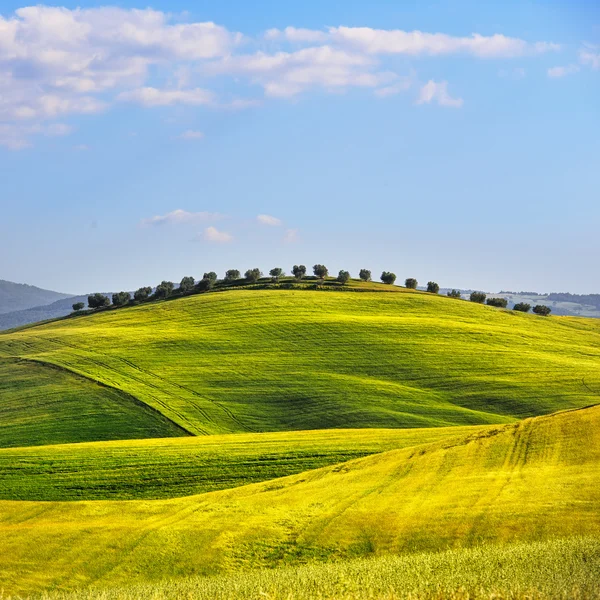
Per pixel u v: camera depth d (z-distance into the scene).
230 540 47.31
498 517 46.59
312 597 28.50
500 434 68.19
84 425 119.69
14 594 39.38
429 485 56.03
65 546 47.12
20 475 76.62
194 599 30.94
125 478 75.25
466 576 30.12
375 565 35.41
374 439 88.19
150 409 126.75
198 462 80.06
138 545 47.00
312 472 65.69
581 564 32.53
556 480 52.97
